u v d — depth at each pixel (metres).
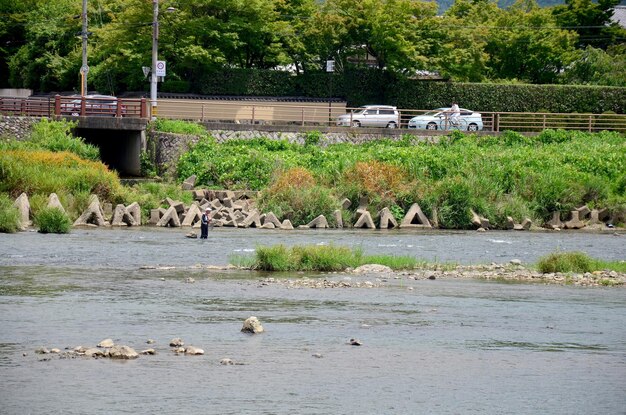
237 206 73.56
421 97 114.12
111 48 105.56
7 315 34.06
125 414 23.55
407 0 110.38
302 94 111.75
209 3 104.38
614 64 127.12
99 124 84.50
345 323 34.38
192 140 83.81
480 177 78.38
